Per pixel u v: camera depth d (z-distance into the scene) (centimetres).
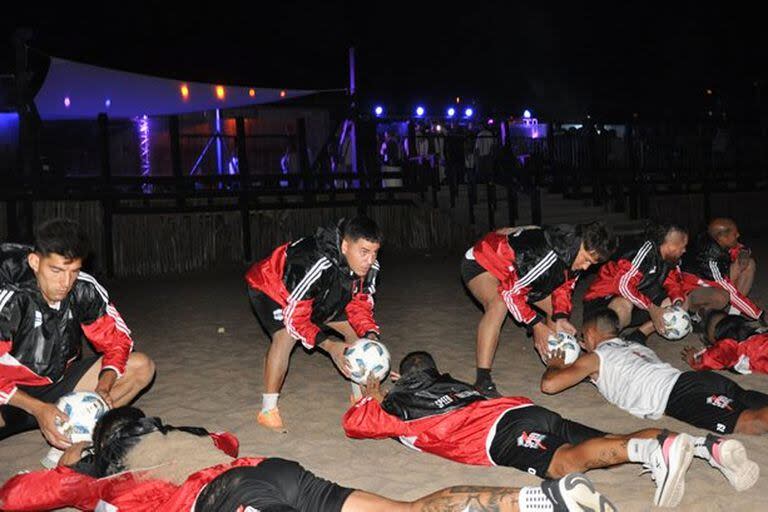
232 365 735
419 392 435
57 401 441
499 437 415
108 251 1452
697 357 612
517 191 1803
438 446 429
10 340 459
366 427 435
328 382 660
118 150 2038
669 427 514
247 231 1570
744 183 1956
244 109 2112
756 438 471
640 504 394
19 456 502
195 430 357
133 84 1634
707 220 1858
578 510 303
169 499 319
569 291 583
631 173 1714
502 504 313
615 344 534
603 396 571
